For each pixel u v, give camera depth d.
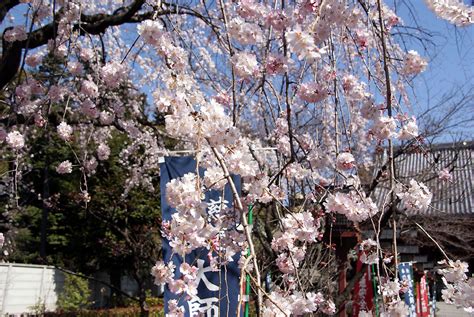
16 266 12.14
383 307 2.18
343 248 5.62
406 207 2.56
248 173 2.26
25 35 4.62
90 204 10.18
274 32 3.09
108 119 5.53
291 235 2.67
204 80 5.02
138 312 11.63
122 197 9.61
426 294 8.84
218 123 2.05
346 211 2.63
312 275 4.59
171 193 2.04
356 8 2.78
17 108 4.42
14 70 4.83
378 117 2.55
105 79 3.56
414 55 2.74
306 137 4.45
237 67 2.49
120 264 14.97
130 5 5.27
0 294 11.64
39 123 4.49
